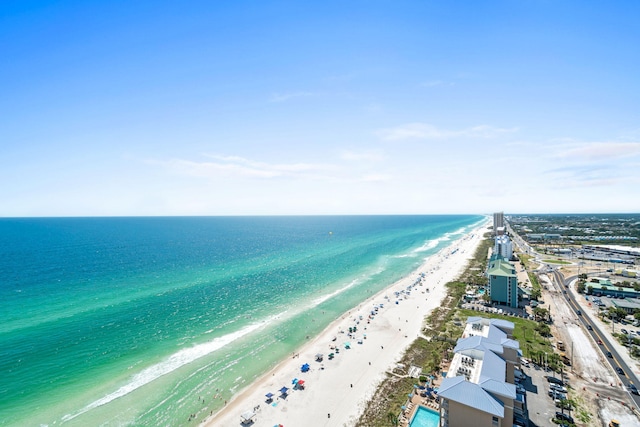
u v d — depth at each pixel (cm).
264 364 7906
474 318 7350
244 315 10969
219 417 5975
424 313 11012
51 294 12425
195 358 8075
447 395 4772
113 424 5762
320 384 6981
